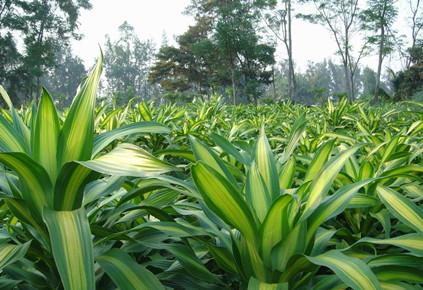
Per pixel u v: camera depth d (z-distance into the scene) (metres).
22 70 42.38
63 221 1.02
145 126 1.28
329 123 5.23
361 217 1.82
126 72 87.56
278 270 1.15
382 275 1.17
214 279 1.23
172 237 1.34
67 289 0.88
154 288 1.02
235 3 38.47
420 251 1.17
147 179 1.57
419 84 31.25
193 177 1.04
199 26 54.62
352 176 1.94
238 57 41.34
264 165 1.36
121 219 1.39
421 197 1.73
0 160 1.04
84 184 1.13
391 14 37.59
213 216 1.28
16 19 41.88
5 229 1.47
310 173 1.51
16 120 1.33
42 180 1.11
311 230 1.17
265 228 1.12
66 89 84.50
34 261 1.30
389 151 2.04
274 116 5.78
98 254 1.20
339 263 1.00
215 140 1.82
